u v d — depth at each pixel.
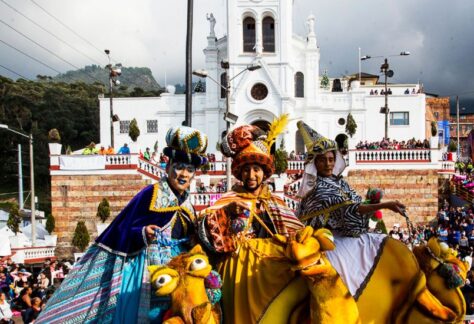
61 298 4.99
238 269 4.88
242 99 43.31
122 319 4.74
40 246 28.17
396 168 29.89
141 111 48.03
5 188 62.72
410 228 5.71
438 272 5.02
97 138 76.19
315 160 5.71
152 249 4.88
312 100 47.19
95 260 5.02
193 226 5.20
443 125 61.00
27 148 65.81
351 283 5.09
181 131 5.10
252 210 5.20
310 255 4.40
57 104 74.12
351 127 39.91
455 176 33.88
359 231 5.35
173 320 4.19
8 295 17.92
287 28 44.00
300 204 5.84
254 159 5.24
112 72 41.69
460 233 22.27
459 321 4.95
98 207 28.95
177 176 5.10
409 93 50.25
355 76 66.69
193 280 4.34
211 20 46.41
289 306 4.65
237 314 4.76
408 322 4.96
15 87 74.00
